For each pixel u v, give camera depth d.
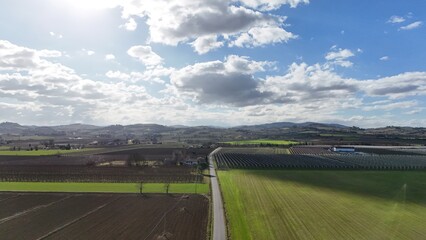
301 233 55.38
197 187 97.00
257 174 123.00
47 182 106.69
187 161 154.25
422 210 71.44
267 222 61.31
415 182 106.62
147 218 64.56
